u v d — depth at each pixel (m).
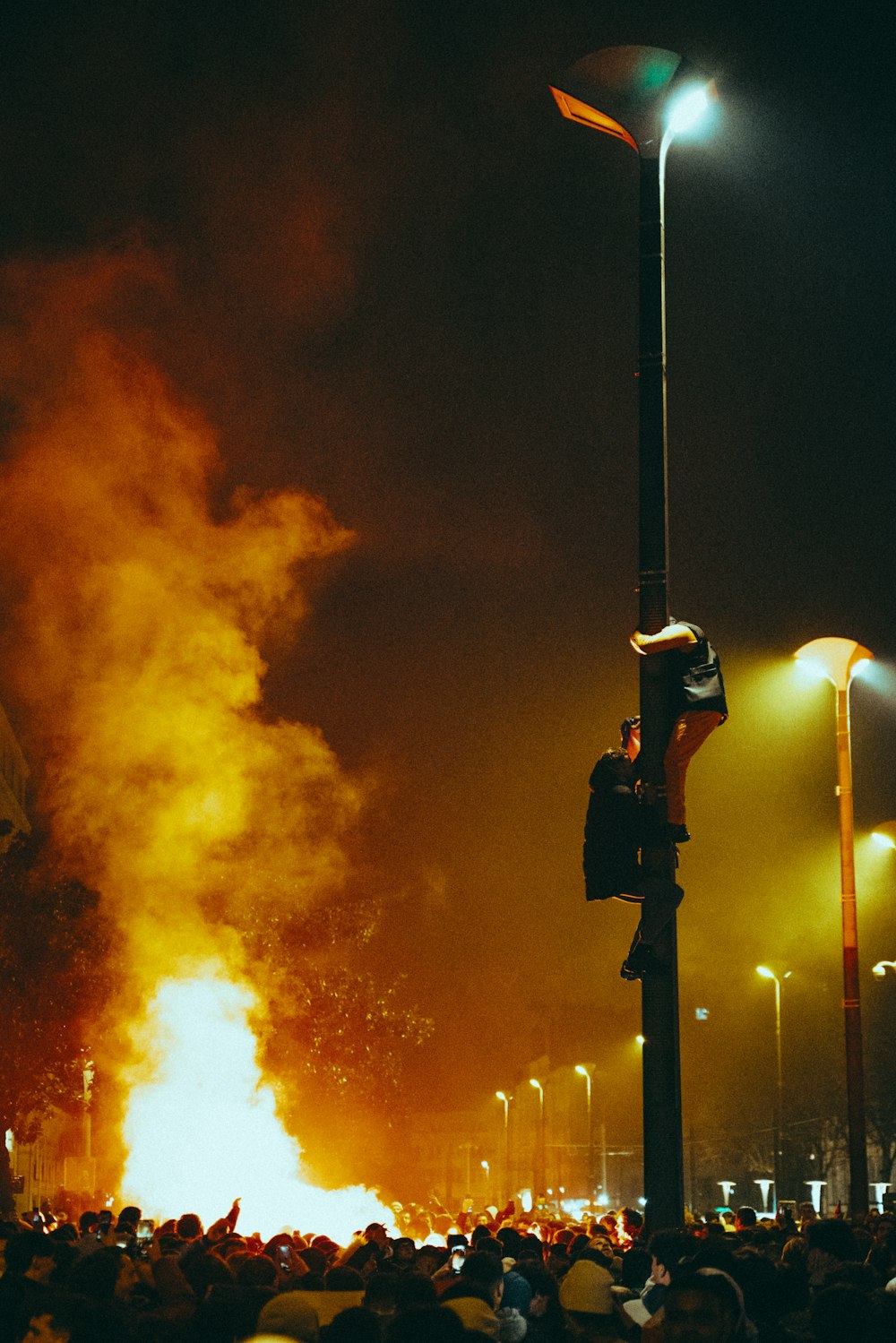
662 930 9.16
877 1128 67.56
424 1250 12.27
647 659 9.52
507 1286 8.95
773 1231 15.40
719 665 9.54
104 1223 19.64
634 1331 8.88
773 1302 7.38
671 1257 8.79
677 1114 9.05
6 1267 9.97
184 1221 15.42
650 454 10.10
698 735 9.33
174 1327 7.66
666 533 9.94
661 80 10.72
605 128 10.98
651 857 9.21
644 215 10.59
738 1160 84.31
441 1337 4.90
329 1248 13.95
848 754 27.03
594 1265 9.11
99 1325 6.51
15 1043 44.00
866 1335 5.74
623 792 9.23
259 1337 6.15
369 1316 5.17
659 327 10.35
